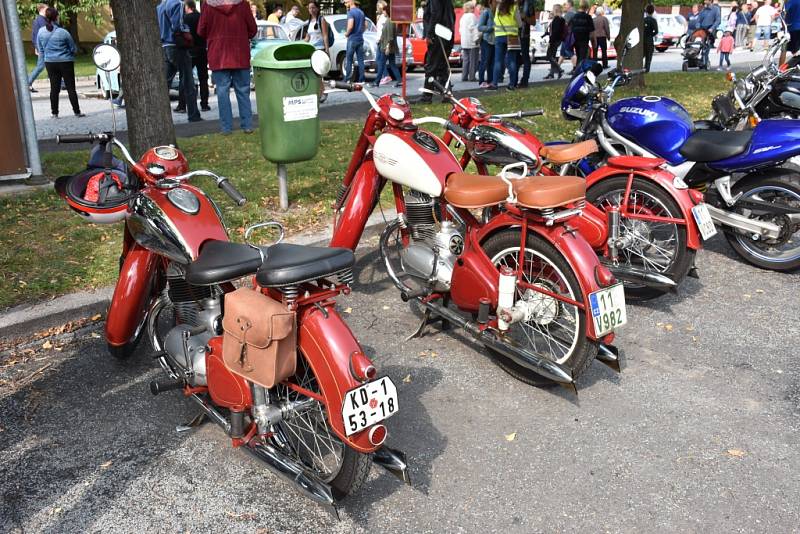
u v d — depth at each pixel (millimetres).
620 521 2949
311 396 2881
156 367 4207
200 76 12641
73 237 5820
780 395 3896
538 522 2945
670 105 5410
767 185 5426
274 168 8141
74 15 25547
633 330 4691
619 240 4777
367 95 4492
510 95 13367
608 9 24922
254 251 2980
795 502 3055
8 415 3703
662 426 3613
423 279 4352
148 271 3869
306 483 2857
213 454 3408
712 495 3104
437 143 4328
